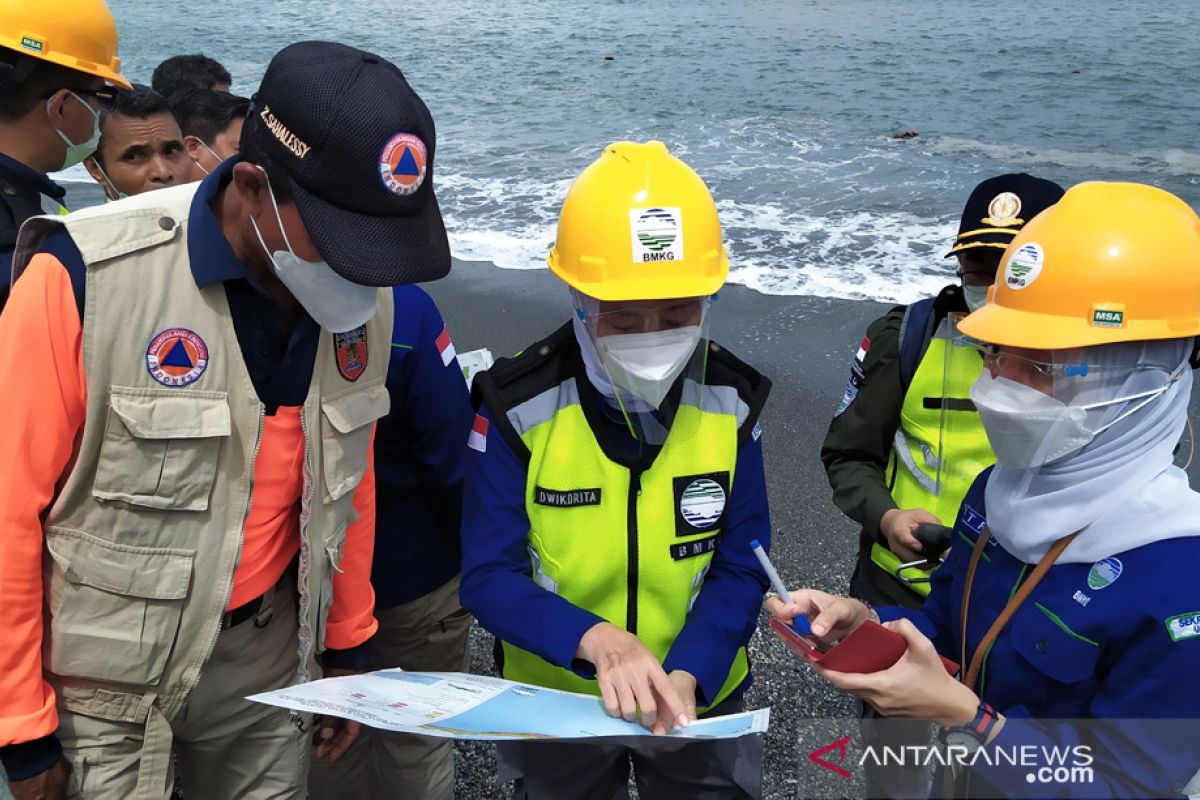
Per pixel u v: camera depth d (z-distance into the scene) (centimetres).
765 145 1246
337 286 165
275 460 187
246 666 198
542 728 157
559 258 183
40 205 261
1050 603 150
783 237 894
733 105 1468
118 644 176
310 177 150
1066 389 146
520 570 194
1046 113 1381
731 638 193
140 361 166
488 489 193
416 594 252
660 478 190
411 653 262
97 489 169
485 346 673
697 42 1984
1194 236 143
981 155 1184
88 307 160
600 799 217
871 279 784
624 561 191
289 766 213
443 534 252
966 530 180
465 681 188
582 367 190
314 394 186
